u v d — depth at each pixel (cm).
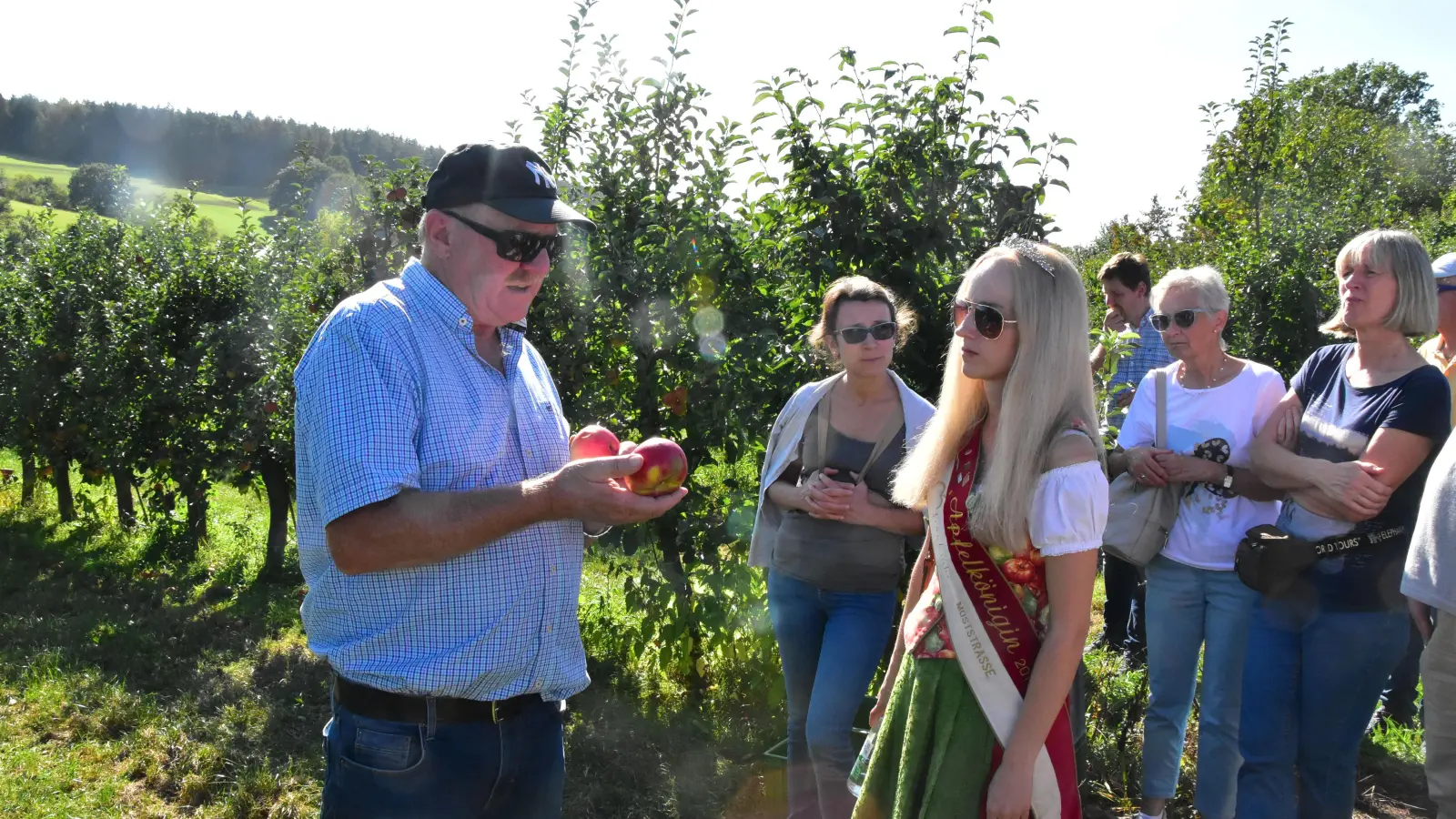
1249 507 336
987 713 213
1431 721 269
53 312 941
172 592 712
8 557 803
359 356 190
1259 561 297
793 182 451
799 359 438
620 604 616
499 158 203
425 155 666
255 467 764
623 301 468
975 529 217
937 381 438
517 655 207
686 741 455
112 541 858
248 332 786
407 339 196
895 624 426
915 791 222
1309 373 327
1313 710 296
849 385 342
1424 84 4816
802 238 448
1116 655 498
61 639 593
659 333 464
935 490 232
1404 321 291
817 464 339
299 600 687
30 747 451
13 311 987
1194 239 1130
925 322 434
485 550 201
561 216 204
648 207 480
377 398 188
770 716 477
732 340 453
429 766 200
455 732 202
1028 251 217
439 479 198
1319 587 293
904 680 235
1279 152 968
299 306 734
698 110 488
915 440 320
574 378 493
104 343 868
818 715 312
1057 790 210
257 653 577
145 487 1065
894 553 328
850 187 437
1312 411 316
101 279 946
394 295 204
